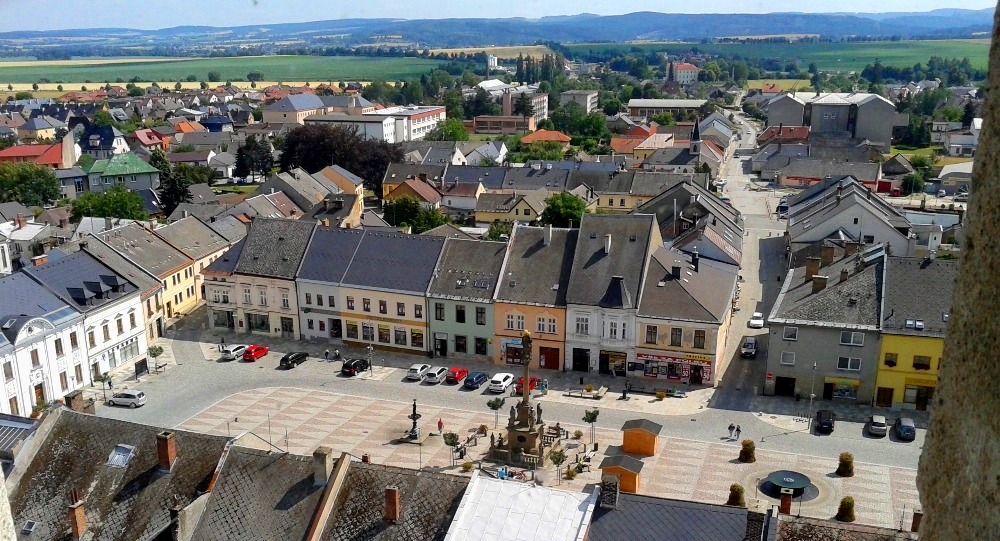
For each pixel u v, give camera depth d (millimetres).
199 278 121750
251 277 106000
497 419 82812
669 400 86562
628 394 88312
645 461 73125
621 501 44062
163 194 184000
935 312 81500
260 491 46562
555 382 91812
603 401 86688
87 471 49562
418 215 162000
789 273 99000
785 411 83312
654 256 96438
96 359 93562
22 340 82500
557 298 94125
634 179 185750
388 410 85000
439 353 100125
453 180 191250
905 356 81188
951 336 13688
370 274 102062
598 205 184375
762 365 95000
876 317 82562
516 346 96375
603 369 93938
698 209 130000
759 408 84125
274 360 99125
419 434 79188
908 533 40156
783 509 48812
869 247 102625
